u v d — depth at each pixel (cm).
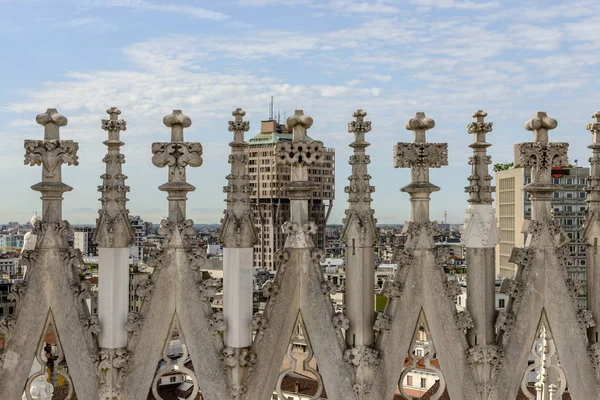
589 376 1642
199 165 1580
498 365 1603
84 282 1562
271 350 1576
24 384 1564
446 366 1595
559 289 1631
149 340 1559
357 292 1583
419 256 1596
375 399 1574
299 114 1591
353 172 1591
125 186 1570
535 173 1638
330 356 1578
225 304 1568
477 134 1619
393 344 1583
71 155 1572
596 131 1664
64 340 1562
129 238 1565
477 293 1605
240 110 1572
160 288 1564
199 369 1566
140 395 1559
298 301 1589
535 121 1639
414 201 1605
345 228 1591
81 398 1559
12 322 1558
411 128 1620
